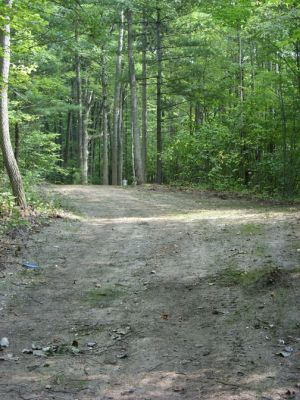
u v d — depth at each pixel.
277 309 5.78
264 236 9.43
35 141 20.47
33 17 11.55
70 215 13.05
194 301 6.30
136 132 25.25
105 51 27.98
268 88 19.56
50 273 7.87
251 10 15.73
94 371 4.55
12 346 5.17
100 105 44.88
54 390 4.18
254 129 20.66
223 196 18.88
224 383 4.17
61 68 29.31
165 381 4.27
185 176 25.59
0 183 14.51
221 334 5.25
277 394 3.94
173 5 24.14
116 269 8.01
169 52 26.12
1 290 6.99
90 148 46.81
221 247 8.87
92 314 6.09
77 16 13.05
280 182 19.17
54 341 5.29
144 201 17.12
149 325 5.64
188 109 37.72
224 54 25.36
